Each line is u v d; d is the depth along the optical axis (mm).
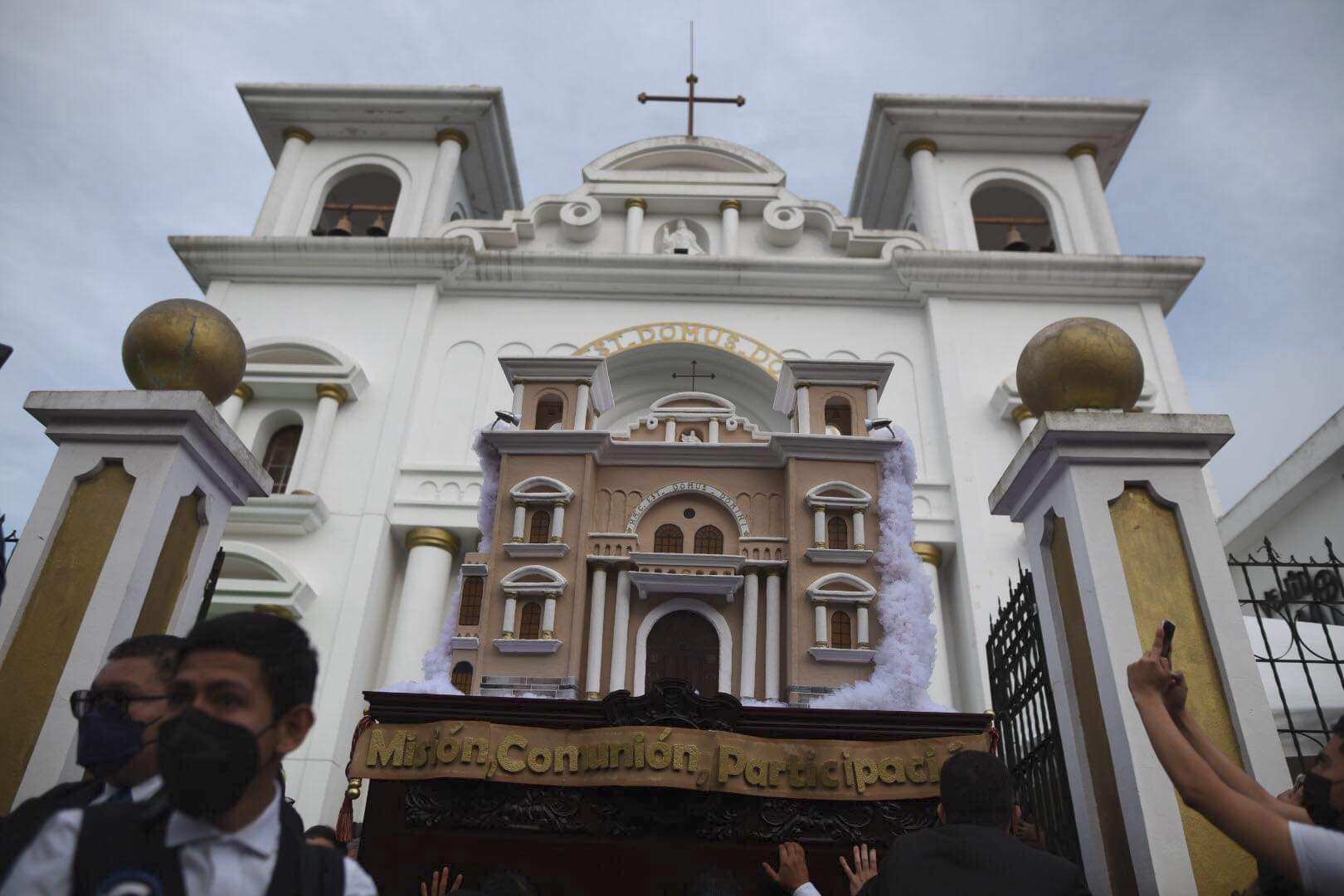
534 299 20219
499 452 9266
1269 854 2793
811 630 8328
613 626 8625
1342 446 13156
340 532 17000
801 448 9055
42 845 2375
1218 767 3439
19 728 6066
